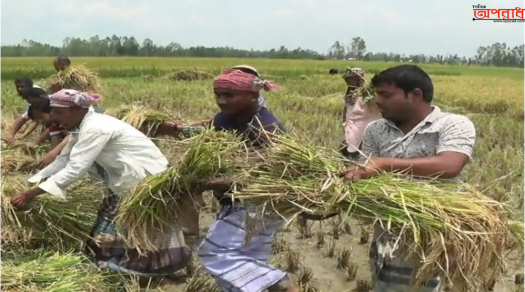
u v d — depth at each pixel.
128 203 3.74
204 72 33.06
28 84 6.28
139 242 3.82
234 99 3.44
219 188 3.49
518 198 6.58
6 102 14.26
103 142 4.20
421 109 3.23
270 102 17.31
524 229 3.18
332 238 5.83
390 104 3.22
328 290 4.75
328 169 3.21
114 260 4.42
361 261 5.32
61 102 4.16
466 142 3.12
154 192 3.67
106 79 30.34
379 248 3.35
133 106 6.24
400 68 3.21
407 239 3.03
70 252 4.25
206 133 3.53
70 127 4.34
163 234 4.07
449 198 3.03
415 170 3.10
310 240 5.74
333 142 10.20
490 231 2.96
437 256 2.92
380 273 3.34
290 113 14.32
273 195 3.20
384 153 3.39
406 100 3.19
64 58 8.00
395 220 2.98
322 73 50.59
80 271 4.02
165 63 60.72
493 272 3.09
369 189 3.06
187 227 4.40
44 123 6.17
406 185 3.08
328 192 3.12
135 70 44.59
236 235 3.50
